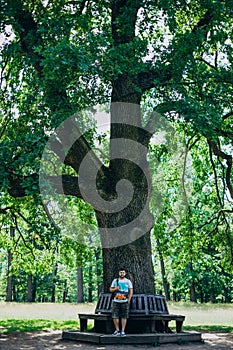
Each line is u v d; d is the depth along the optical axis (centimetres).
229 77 1228
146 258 1170
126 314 1012
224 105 1294
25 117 1290
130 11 1224
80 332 1089
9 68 1382
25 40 1252
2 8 1181
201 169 1881
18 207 1644
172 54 1163
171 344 1002
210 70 1266
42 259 2031
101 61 1048
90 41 1088
